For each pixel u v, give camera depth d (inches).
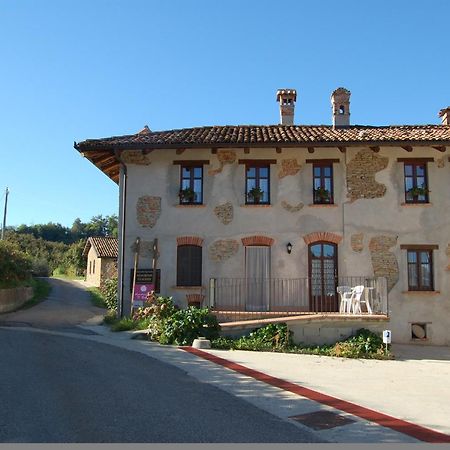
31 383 323.6
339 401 309.1
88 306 967.6
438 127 762.8
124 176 700.0
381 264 669.3
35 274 1822.1
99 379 341.1
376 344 535.5
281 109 850.1
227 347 513.0
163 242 684.1
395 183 682.8
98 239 1567.4
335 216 681.6
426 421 271.3
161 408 274.8
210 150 695.1
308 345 550.9
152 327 548.7
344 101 801.6
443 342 652.1
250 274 679.1
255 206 685.9
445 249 669.3
